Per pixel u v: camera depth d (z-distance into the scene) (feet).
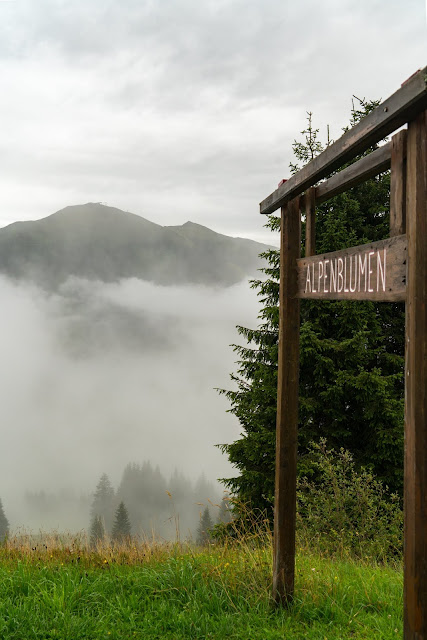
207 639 12.21
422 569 8.32
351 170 11.62
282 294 14.90
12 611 13.08
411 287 8.54
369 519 23.93
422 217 8.52
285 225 14.92
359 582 16.15
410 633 8.41
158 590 14.60
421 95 7.84
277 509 14.43
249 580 15.33
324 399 38.04
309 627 12.78
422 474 8.32
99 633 12.29
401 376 37.50
